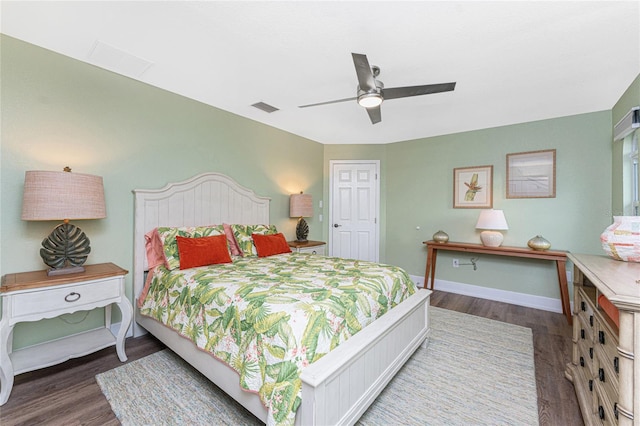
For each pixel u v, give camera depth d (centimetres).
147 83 275
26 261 210
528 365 221
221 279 205
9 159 203
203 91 294
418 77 253
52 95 221
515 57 220
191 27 189
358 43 204
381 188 511
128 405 169
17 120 206
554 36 193
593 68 236
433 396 183
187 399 175
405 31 189
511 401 178
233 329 160
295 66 239
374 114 268
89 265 236
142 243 267
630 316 105
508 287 388
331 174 515
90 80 240
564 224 351
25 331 209
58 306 187
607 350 134
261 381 136
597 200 331
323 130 432
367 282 206
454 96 294
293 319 142
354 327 168
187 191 304
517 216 382
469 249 383
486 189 406
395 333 196
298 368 130
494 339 269
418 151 473
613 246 175
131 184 266
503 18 175
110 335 229
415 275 477
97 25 188
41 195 185
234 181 353
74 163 232
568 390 189
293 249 395
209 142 330
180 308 206
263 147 399
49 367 209
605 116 327
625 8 165
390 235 504
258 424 154
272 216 416
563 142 352
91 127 241
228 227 332
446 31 189
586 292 179
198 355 185
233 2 165
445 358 232
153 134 281
